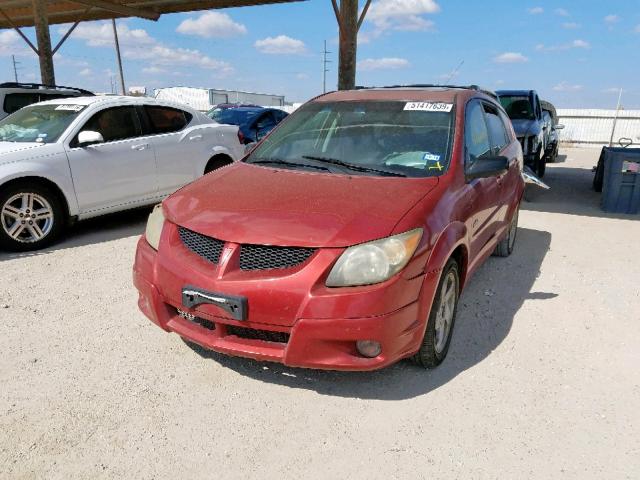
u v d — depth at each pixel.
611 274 5.15
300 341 2.65
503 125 5.16
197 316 2.96
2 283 4.59
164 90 42.25
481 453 2.52
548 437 2.65
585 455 2.52
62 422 2.69
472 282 4.83
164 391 2.98
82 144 5.81
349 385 3.07
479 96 4.52
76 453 2.48
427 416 2.79
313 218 2.81
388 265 2.66
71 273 4.87
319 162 3.68
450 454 2.51
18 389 2.97
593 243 6.36
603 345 3.64
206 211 3.04
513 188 5.05
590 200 9.53
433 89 4.38
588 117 25.83
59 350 3.42
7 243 5.36
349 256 2.64
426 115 3.89
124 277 4.78
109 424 2.69
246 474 2.37
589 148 24.94
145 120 6.57
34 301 4.20
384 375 3.17
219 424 2.71
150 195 6.55
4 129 6.27
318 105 4.35
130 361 3.29
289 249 2.69
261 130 11.66
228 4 13.23
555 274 5.11
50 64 13.85
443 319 3.24
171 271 2.92
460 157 3.57
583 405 2.92
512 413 2.83
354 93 4.41
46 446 2.52
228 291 2.70
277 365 3.27
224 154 7.53
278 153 3.97
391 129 3.83
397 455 2.50
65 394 2.93
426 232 2.87
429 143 3.65
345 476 2.36
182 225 3.01
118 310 4.06
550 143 13.90
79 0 12.45
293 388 3.03
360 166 3.55
